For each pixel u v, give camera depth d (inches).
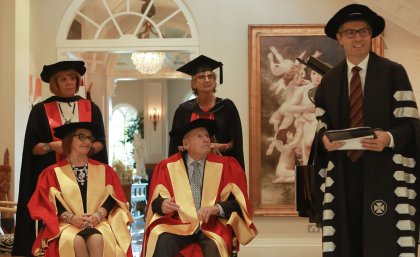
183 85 667.4
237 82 283.1
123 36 286.5
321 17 283.4
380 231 117.8
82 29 289.0
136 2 290.4
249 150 280.1
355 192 122.4
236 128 181.3
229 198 159.5
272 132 280.5
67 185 158.6
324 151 130.3
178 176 160.6
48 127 178.4
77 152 162.6
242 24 284.5
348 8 125.1
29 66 273.6
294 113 279.9
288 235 278.4
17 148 257.4
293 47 281.0
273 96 280.5
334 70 129.3
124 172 498.3
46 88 291.1
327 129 128.0
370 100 122.4
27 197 176.6
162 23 287.6
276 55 280.5
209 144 159.2
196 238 153.5
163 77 550.3
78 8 287.1
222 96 283.0
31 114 180.9
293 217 278.2
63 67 180.4
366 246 117.9
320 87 131.6
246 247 276.4
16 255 176.6
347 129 116.8
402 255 116.7
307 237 277.6
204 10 285.3
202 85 179.2
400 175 119.2
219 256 145.7
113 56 512.7
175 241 148.5
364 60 125.5
